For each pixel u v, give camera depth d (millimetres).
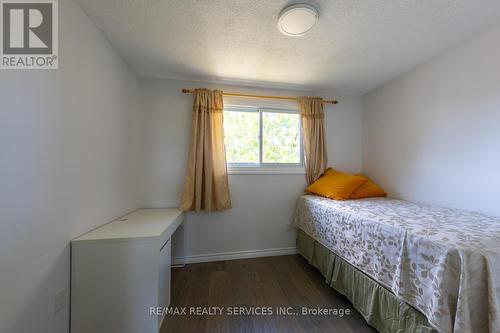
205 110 2326
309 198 2357
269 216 2584
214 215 2443
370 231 1433
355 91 2746
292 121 2715
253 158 2609
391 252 1265
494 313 846
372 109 2686
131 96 2096
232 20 1418
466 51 1655
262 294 1798
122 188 1901
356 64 2037
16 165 888
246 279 2035
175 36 1595
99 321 1271
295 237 2666
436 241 1015
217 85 2453
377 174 2600
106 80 1610
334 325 1443
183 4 1274
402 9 1319
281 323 1461
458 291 903
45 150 1034
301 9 1272
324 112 2756
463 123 1678
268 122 2648
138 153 2250
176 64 2027
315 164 2635
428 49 1777
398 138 2297
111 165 1693
